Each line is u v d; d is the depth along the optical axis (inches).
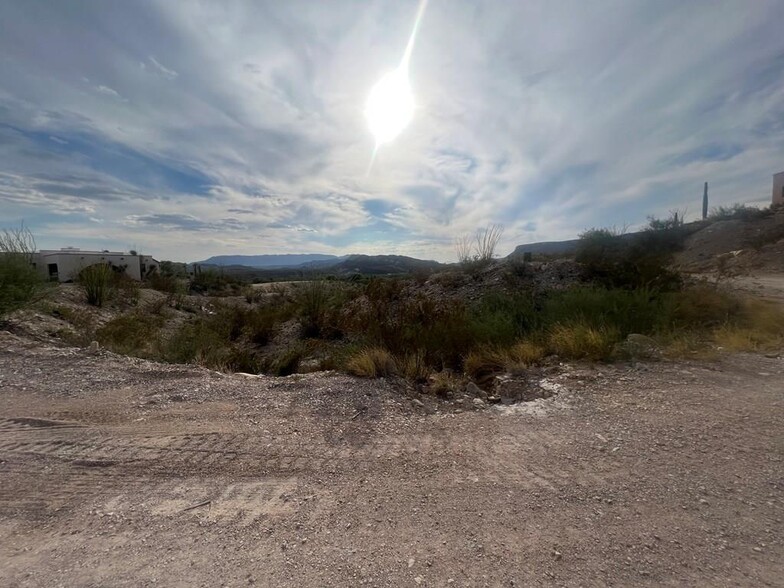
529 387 217.0
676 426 159.3
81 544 100.1
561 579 86.7
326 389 208.5
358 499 117.6
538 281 526.0
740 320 333.4
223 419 174.6
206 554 96.1
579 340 265.6
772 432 151.5
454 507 113.0
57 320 443.2
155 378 231.8
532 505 113.0
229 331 520.7
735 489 117.9
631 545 96.4
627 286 442.6
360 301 581.3
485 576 88.0
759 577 86.4
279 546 98.6
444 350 276.5
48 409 184.7
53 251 1268.5
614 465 132.8
